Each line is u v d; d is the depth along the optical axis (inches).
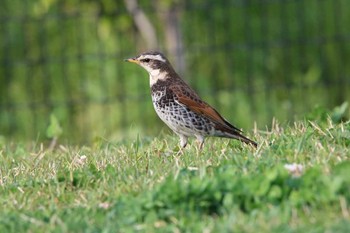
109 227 298.8
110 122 732.0
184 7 735.7
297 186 309.3
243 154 379.2
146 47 775.1
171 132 575.8
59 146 503.5
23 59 796.0
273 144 391.9
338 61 800.3
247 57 789.9
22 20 740.0
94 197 334.6
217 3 802.2
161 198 308.5
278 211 294.0
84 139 722.8
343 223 279.3
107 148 436.1
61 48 791.7
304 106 751.7
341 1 826.8
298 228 280.7
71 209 327.0
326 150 362.9
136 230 296.8
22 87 782.5
